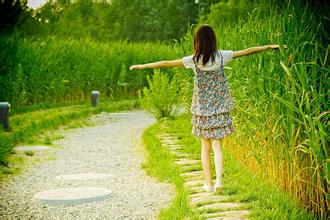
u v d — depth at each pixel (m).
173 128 12.72
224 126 6.03
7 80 17.80
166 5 68.25
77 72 21.56
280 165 5.91
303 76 4.98
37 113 16.94
